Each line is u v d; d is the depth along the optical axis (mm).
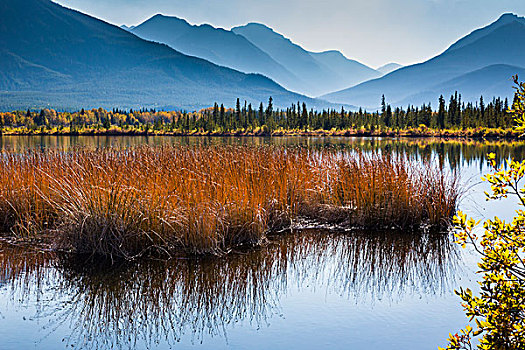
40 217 9531
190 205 8281
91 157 11328
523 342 3260
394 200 9953
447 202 10086
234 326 5488
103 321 5609
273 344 5023
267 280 6973
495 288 3371
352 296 6375
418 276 7227
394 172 10484
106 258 7734
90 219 7930
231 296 6371
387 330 5344
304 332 5320
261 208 9070
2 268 7270
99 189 8141
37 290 6492
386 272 7391
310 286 6777
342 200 10508
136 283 6750
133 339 5156
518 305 3256
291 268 7512
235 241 8680
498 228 3426
